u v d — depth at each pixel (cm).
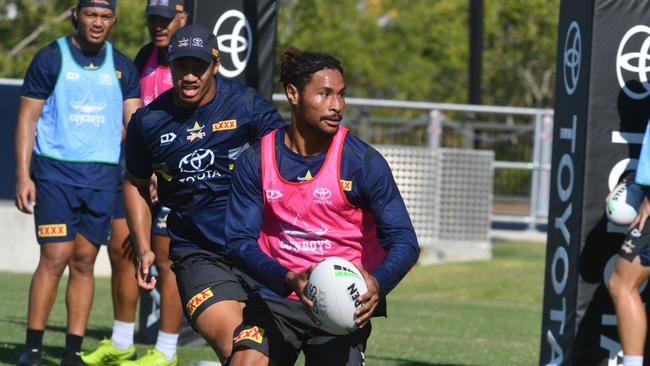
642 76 2652
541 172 7794
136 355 3059
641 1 2648
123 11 9588
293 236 1814
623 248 2533
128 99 2752
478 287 6156
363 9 17000
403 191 6944
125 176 2186
